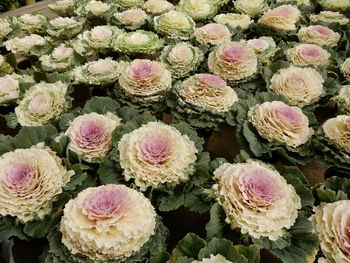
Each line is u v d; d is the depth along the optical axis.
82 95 0.83
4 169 0.48
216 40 0.93
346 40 0.98
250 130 0.61
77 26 1.05
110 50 0.95
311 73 0.75
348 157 0.58
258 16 1.17
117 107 0.66
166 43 0.97
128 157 0.50
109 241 0.39
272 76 0.78
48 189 0.47
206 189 0.51
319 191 0.51
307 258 0.44
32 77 0.80
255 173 0.48
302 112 0.67
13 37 1.05
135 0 1.21
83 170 0.56
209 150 0.74
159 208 0.50
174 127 0.58
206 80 0.64
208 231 0.45
